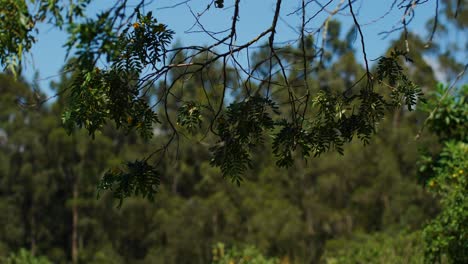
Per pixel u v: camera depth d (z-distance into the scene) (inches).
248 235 1216.8
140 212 1256.8
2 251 1232.2
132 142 1233.4
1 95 1187.9
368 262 515.8
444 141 327.3
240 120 146.2
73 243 1270.9
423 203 1145.4
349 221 1210.0
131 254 1280.8
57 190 1290.6
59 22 118.2
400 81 158.2
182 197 1312.7
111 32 116.5
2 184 1284.4
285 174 1236.5
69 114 143.3
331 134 157.6
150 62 148.7
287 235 1182.3
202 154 1261.1
